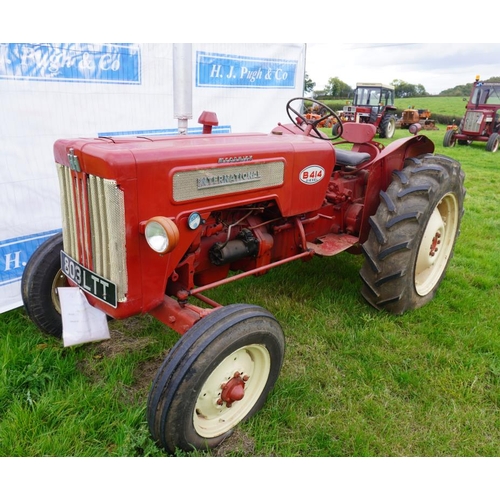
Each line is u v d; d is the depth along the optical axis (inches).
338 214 135.6
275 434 83.7
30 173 130.5
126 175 70.3
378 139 689.6
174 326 83.7
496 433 87.6
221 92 179.3
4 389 89.7
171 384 70.6
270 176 96.7
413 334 118.0
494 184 323.6
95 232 75.9
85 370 100.4
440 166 121.6
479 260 168.4
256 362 85.9
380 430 87.0
